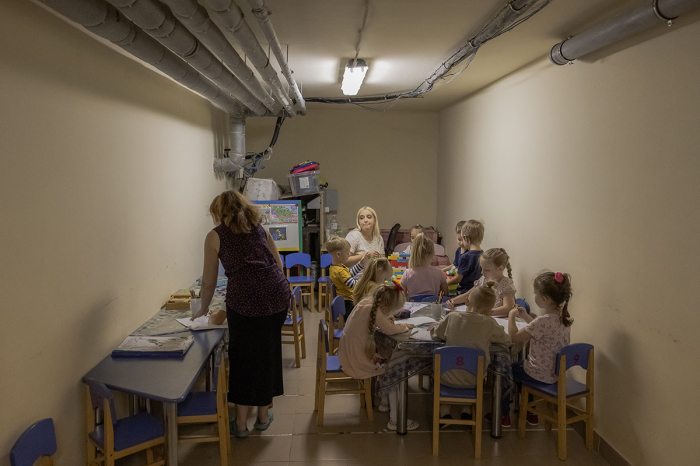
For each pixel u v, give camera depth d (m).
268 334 3.01
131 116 3.18
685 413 2.31
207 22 2.32
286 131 7.48
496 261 3.63
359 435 3.19
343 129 7.54
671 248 2.40
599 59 3.05
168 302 3.74
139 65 3.33
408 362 3.15
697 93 2.23
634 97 2.71
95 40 2.67
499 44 3.54
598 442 3.00
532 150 4.12
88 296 2.56
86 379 2.46
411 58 4.00
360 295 3.47
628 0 2.58
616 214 2.88
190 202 4.69
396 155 7.62
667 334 2.44
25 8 2.03
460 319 3.01
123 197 3.03
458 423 2.96
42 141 2.13
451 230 6.91
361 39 3.45
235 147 5.93
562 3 2.65
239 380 3.02
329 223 7.48
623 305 2.81
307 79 5.03
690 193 2.27
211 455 2.94
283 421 3.36
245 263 2.93
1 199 1.85
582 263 3.28
